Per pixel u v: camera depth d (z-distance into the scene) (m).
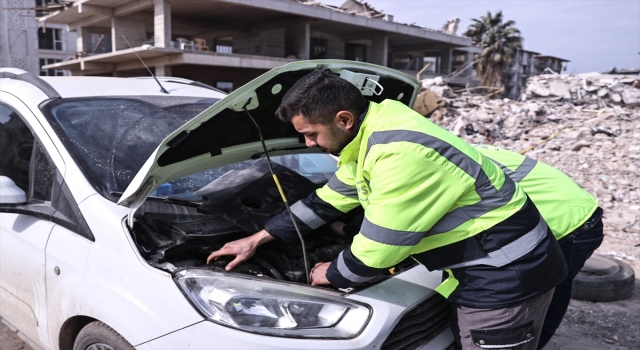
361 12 28.06
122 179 2.35
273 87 2.03
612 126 13.20
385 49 26.86
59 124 2.53
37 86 2.85
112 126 2.64
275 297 1.80
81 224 2.16
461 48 32.16
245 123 2.21
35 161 2.56
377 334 1.77
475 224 1.77
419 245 1.85
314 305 1.81
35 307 2.37
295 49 23.94
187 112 2.95
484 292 1.82
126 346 1.89
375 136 1.73
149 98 3.02
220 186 2.54
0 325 3.41
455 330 2.03
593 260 4.42
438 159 1.67
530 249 1.79
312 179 3.01
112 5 21.23
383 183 1.67
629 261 5.04
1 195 2.40
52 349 2.31
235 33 25.67
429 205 1.68
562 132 13.03
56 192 2.34
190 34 26.55
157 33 19.64
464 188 1.70
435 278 2.12
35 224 2.39
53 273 2.21
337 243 2.44
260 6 20.47
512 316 1.83
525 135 13.22
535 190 2.32
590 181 8.48
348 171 2.21
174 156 2.06
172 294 1.81
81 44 25.48
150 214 2.20
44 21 25.92
